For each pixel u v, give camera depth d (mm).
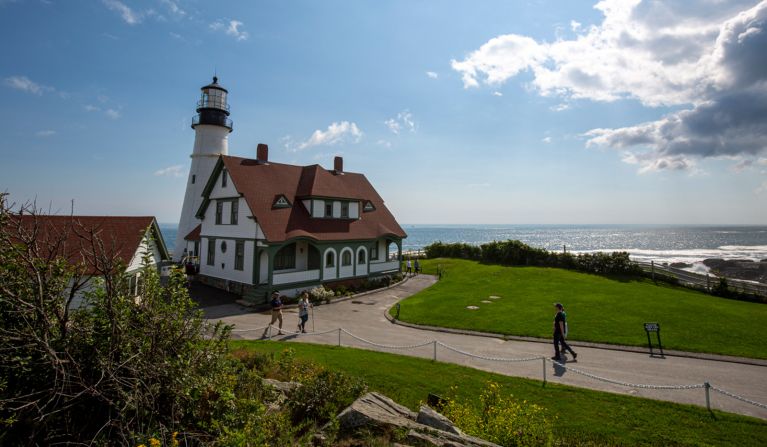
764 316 21688
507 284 31984
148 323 6840
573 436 9133
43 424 5832
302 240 28625
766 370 14086
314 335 19094
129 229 19172
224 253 30469
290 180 32625
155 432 6258
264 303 26500
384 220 38031
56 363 5609
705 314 21828
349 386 9766
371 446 7004
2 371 5871
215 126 38938
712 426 9672
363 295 30281
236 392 8586
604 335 18203
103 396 5805
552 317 21500
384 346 16766
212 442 6527
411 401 10914
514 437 7773
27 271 6020
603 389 12273
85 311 6820
